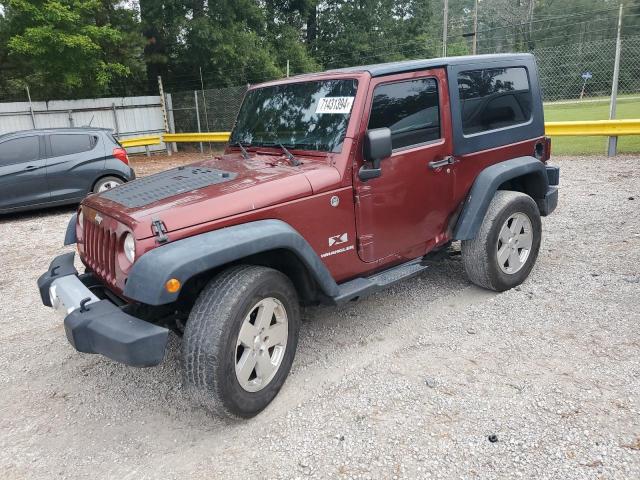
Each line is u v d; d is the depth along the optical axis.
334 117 3.89
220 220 3.20
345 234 3.82
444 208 4.52
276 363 3.45
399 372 3.76
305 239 3.58
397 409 3.33
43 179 9.48
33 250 7.58
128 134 20.16
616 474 2.68
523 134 5.10
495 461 2.83
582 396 3.31
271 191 3.43
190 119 20.94
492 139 4.78
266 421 3.32
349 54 26.95
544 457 2.83
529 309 4.57
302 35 27.12
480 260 4.70
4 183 9.19
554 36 26.50
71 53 17.47
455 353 3.96
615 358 3.71
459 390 3.48
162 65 23.20
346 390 3.58
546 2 39.19
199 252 2.95
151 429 3.35
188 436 3.25
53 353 4.43
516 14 40.53
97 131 10.21
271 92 4.48
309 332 4.45
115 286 3.33
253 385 3.29
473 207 4.60
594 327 4.17
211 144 20.83
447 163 4.41
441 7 40.75
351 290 3.81
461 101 4.51
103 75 18.27
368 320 4.61
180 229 3.08
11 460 3.12
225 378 3.06
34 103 18.00
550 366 3.68
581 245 6.11
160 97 20.70
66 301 3.32
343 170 3.73
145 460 3.06
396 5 28.77
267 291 3.25
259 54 21.62
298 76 4.44
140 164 18.03
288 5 25.72
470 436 3.04
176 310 3.61
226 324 3.03
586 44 16.72
